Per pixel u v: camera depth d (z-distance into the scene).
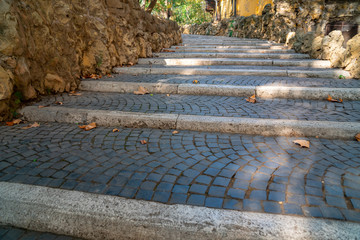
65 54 4.17
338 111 3.19
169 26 9.82
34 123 3.04
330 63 5.72
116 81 4.56
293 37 7.88
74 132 2.84
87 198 1.70
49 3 3.76
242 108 3.38
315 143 2.49
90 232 1.58
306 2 8.88
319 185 1.79
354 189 1.73
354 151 2.28
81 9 4.64
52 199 1.69
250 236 1.42
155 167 2.10
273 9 10.53
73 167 2.09
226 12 23.36
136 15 6.77
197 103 3.63
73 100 3.75
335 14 8.71
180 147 2.47
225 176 1.95
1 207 1.68
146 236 1.51
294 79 4.71
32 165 2.11
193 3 33.50
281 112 3.19
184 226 1.48
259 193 1.73
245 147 2.45
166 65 6.42
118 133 2.83
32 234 1.60
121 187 1.83
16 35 3.02
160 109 3.34
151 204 1.64
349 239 1.34
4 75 2.92
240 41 10.98
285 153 2.29
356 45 4.99
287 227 1.42
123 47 6.16
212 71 5.37
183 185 1.85
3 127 2.91
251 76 5.11
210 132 2.86
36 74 3.60
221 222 1.48
